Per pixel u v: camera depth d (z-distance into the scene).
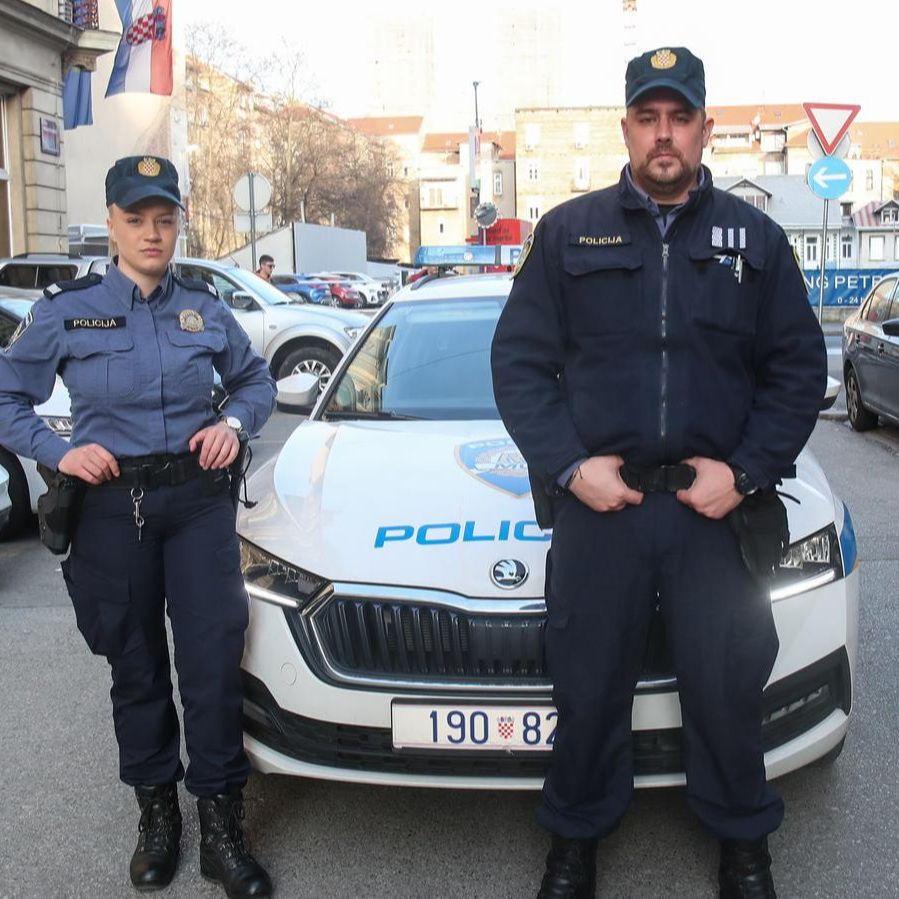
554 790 2.58
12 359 2.60
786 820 2.98
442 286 4.86
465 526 2.85
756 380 2.49
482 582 2.67
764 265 2.38
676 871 2.76
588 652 2.45
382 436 3.67
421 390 4.08
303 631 2.73
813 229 61.47
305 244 39.09
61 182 18.25
